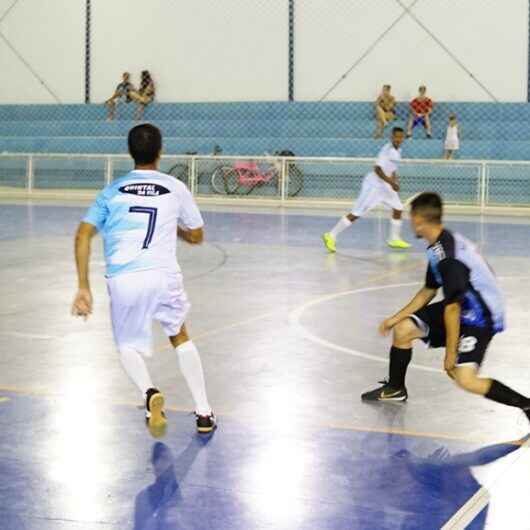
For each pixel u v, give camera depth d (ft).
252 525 22.47
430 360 39.11
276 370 37.40
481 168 113.91
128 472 26.07
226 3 143.84
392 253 73.56
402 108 135.23
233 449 28.04
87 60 151.64
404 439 28.96
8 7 155.22
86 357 39.37
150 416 27.27
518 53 130.11
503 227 92.99
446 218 102.63
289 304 51.65
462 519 22.80
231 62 144.46
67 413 31.55
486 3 130.41
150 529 22.25
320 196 124.57
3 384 35.17
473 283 28.86
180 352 29.43
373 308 50.37
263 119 141.90
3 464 26.63
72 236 83.20
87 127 148.46
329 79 139.54
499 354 40.24
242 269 64.95
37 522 22.66
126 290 27.94
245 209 112.98
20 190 134.10
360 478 25.63
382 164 73.77
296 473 26.00
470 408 32.35
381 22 135.85
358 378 36.22
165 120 146.72
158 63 148.15
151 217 28.17
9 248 75.10
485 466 26.61
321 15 138.92
